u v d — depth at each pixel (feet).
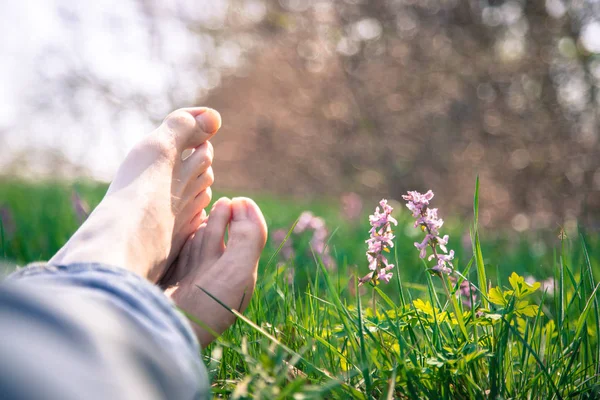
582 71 23.59
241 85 36.09
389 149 28.73
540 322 4.42
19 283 2.00
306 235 8.60
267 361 3.41
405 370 3.57
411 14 29.60
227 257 5.35
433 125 27.43
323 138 32.09
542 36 25.02
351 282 6.34
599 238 10.12
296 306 5.11
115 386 1.90
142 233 4.92
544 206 22.75
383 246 4.42
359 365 4.03
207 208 13.07
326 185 32.65
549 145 23.72
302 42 33.40
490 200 24.90
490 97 26.50
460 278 4.29
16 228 9.23
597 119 22.90
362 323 4.11
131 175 5.59
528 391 3.94
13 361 1.67
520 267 8.52
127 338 2.21
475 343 3.88
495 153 25.35
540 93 25.18
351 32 31.27
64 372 1.76
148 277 4.82
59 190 18.79
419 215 4.28
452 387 3.82
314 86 32.78
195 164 6.14
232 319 5.05
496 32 27.27
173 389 2.41
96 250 4.26
